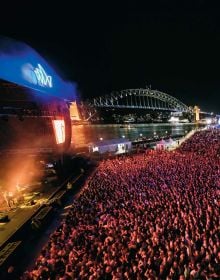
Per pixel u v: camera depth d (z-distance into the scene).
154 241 14.33
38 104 27.39
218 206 18.67
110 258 13.30
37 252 16.55
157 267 12.50
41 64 26.31
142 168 34.06
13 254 15.36
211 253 12.83
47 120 31.08
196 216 17.06
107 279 11.95
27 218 19.91
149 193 23.34
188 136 68.81
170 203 20.00
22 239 17.83
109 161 42.97
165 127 145.88
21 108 25.86
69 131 34.34
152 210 19.25
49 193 26.53
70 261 13.30
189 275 11.62
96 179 30.42
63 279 11.88
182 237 14.58
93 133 87.25
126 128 113.31
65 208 23.88
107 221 17.98
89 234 16.39
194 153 43.44
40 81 25.28
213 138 57.53
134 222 17.23
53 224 20.53
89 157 47.22
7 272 13.92
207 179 26.09
